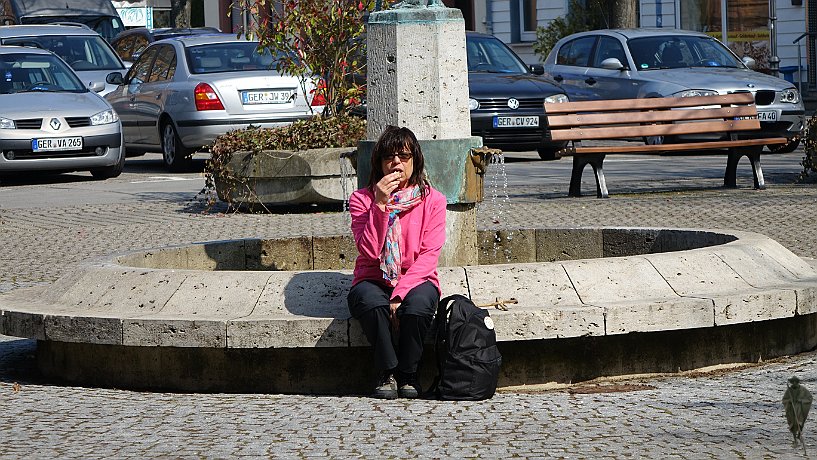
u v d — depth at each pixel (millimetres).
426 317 8141
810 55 38688
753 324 9008
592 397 8156
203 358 8578
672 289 8602
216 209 19875
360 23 20000
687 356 8758
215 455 6863
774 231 15594
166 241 16281
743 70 28125
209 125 25109
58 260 15016
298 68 20484
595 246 11344
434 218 8344
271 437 7242
